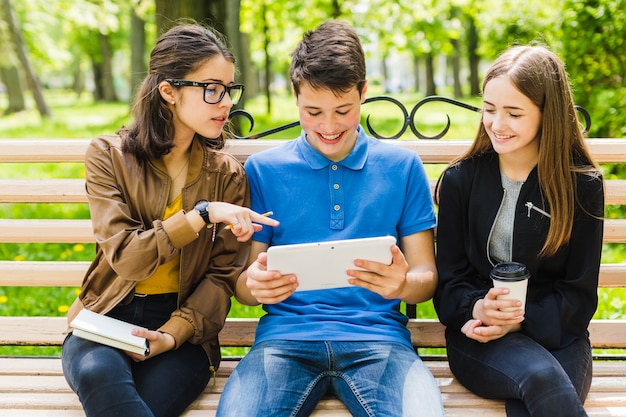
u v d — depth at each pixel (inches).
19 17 778.2
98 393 79.4
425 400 82.4
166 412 85.4
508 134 89.9
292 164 97.9
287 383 85.4
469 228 95.9
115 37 1168.2
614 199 103.7
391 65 2274.9
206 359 92.8
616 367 99.3
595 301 92.1
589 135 213.9
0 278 106.7
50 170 318.7
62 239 106.8
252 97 875.4
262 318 97.3
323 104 89.6
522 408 85.2
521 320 86.4
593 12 205.8
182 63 90.1
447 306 93.7
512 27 280.1
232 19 359.3
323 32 92.0
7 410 88.7
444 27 467.5
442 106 788.0
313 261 82.0
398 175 97.3
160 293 94.7
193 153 95.1
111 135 96.1
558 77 89.9
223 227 94.9
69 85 2269.9
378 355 88.4
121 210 89.6
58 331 106.0
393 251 82.3
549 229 91.0
